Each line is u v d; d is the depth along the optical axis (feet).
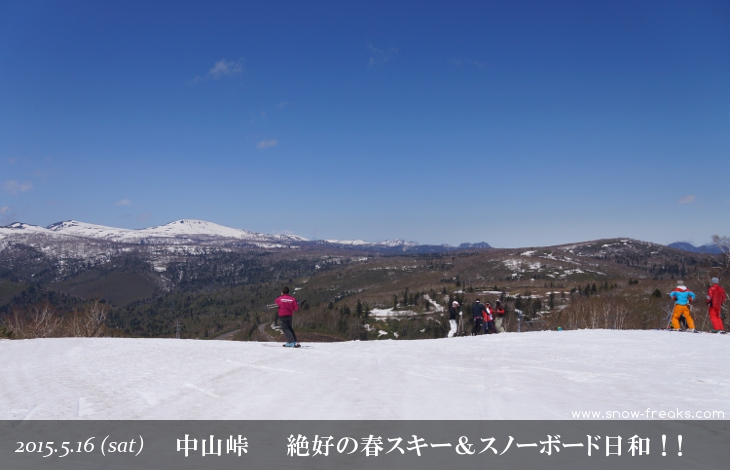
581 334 64.44
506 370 33.50
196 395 26.00
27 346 49.90
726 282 120.88
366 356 41.78
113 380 30.25
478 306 79.66
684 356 40.40
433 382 29.04
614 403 23.04
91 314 121.90
